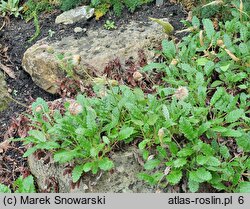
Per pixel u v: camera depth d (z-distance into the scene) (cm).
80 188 66
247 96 71
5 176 75
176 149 64
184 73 75
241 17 79
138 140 67
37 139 67
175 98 68
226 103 69
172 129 66
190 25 83
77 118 66
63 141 68
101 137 68
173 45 78
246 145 65
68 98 79
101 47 83
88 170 63
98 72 81
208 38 78
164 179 65
